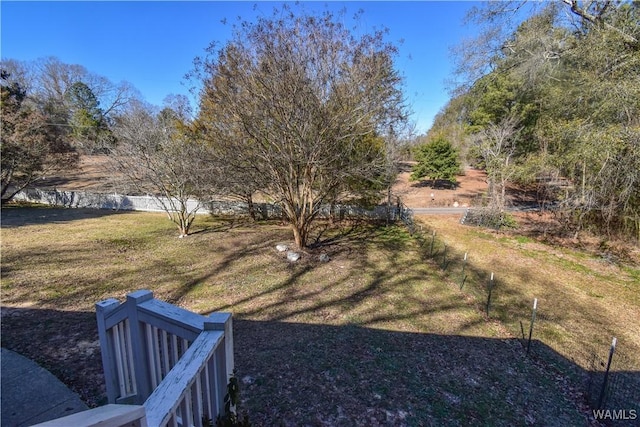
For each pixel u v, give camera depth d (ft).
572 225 37.27
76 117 92.48
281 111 21.98
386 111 25.02
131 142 34.12
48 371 10.98
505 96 53.01
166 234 35.01
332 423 9.20
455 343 14.40
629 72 25.17
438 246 32.60
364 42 22.75
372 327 15.46
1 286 19.57
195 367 5.29
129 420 3.19
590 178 27.84
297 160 23.89
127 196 52.49
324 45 22.09
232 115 23.81
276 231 36.68
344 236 35.83
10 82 63.98
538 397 11.07
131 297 7.46
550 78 37.27
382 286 21.18
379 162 27.99
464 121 80.94
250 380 10.99
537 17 36.58
